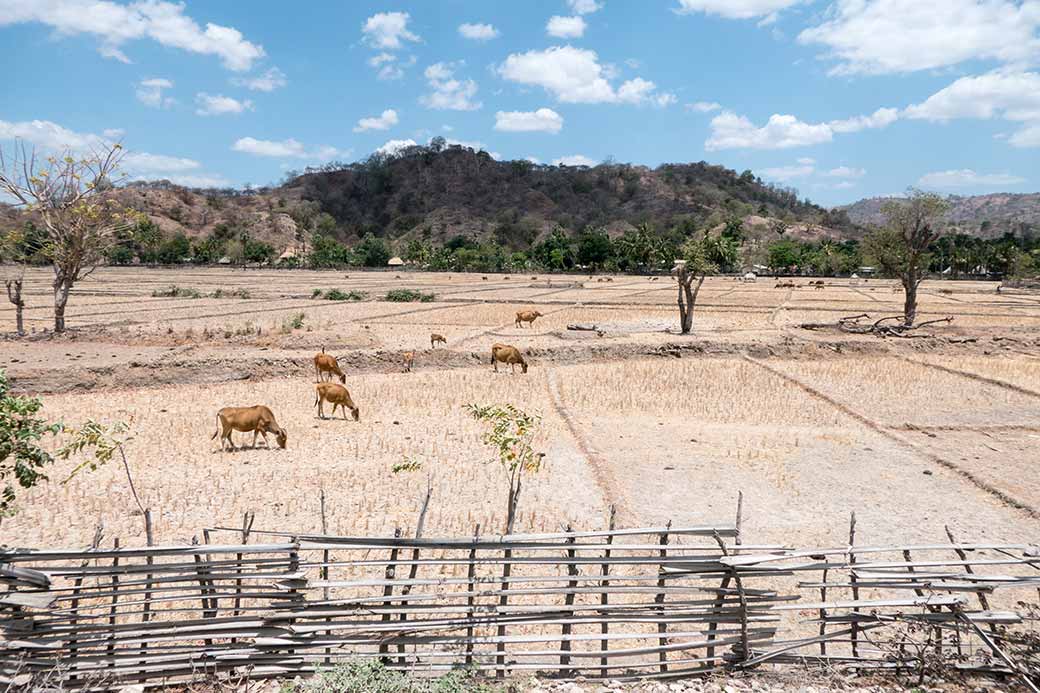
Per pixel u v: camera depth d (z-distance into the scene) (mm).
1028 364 27062
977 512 12375
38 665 5809
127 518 11117
